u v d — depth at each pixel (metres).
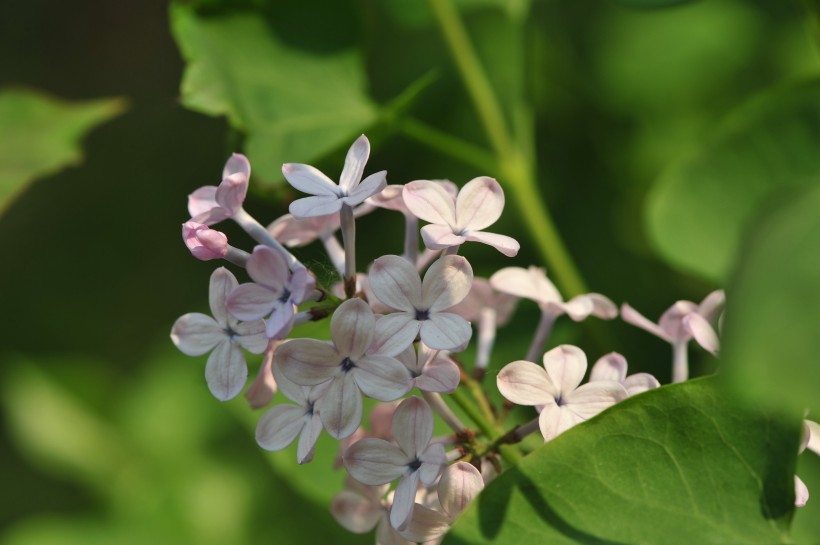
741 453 0.31
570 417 0.32
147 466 0.51
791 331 0.27
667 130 0.51
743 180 0.39
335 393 0.31
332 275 0.34
